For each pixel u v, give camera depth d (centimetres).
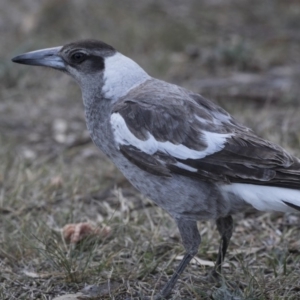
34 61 1041
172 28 2138
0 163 1345
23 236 1071
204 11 2370
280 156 893
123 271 995
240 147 902
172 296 941
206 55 1997
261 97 1683
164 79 1870
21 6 2336
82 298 931
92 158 1441
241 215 1164
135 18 2209
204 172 904
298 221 1135
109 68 998
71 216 1148
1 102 1731
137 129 933
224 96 1698
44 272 1005
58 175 1291
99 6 2233
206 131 920
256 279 957
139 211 1185
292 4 2433
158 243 1070
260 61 1981
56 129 1588
